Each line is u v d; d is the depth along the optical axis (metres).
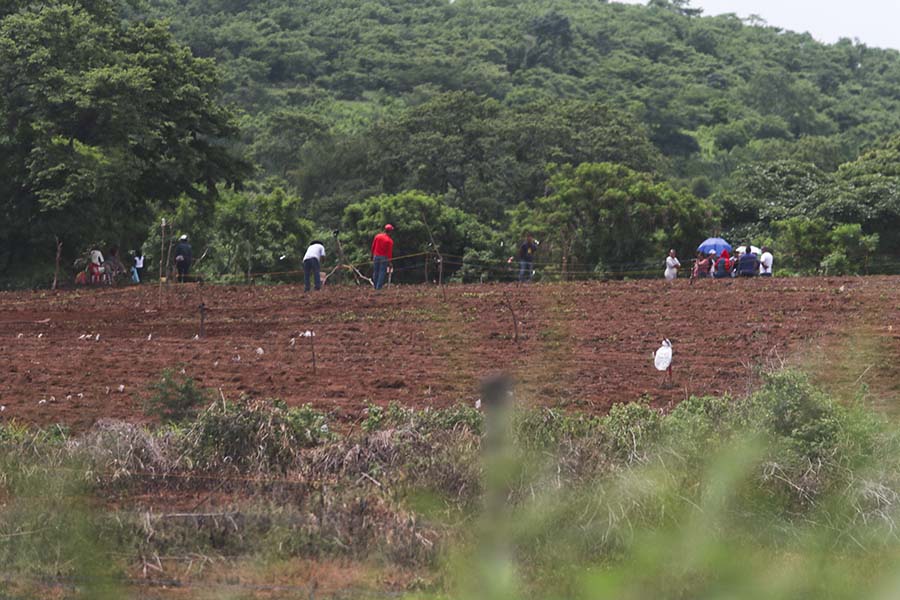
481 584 20.45
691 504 20.56
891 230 162.12
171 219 134.75
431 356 56.78
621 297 74.06
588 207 143.25
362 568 27.03
